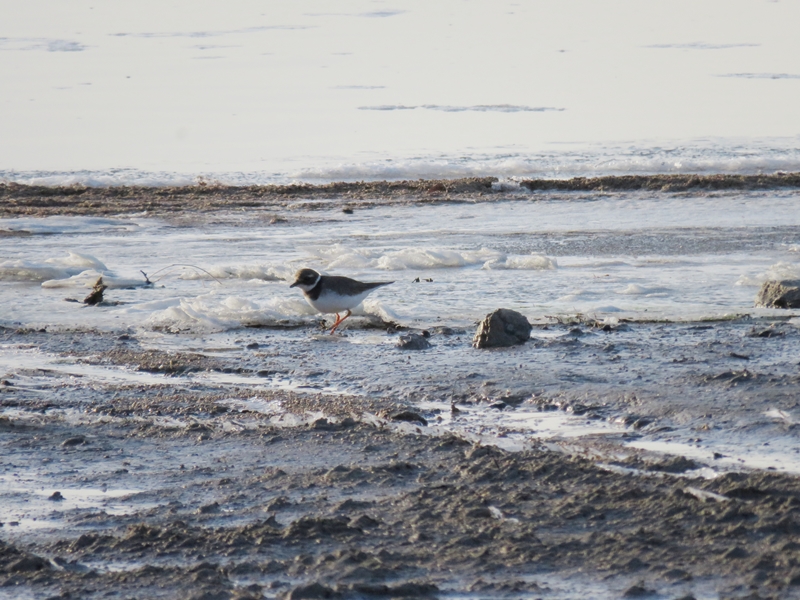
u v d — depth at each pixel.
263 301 31.73
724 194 61.25
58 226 50.56
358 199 61.25
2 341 27.12
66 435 18.22
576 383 21.06
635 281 35.41
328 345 26.11
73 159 75.88
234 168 73.88
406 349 25.25
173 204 58.78
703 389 20.16
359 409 19.77
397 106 103.25
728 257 40.69
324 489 14.96
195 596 11.12
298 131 89.75
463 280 35.78
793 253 41.47
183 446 17.48
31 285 35.91
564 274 36.97
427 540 12.73
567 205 58.31
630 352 24.23
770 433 17.33
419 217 54.50
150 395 21.25
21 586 11.59
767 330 26.39
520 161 77.12
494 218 53.97
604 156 79.25
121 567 12.16
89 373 23.50
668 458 16.02
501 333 25.34
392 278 36.31
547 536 12.79
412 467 15.88
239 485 15.30
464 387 21.25
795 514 13.12
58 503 14.62
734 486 14.27
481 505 13.93
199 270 37.72
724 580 11.32
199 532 13.12
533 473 15.31
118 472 16.06
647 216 53.75
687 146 83.12
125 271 38.47
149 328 28.69
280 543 12.67
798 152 79.88
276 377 22.86
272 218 53.91
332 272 37.62
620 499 13.98
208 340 27.11
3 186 64.12
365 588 11.20
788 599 10.77
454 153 80.56
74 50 141.88
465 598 11.09
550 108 102.44
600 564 11.84
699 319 28.86
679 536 12.59
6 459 16.80
